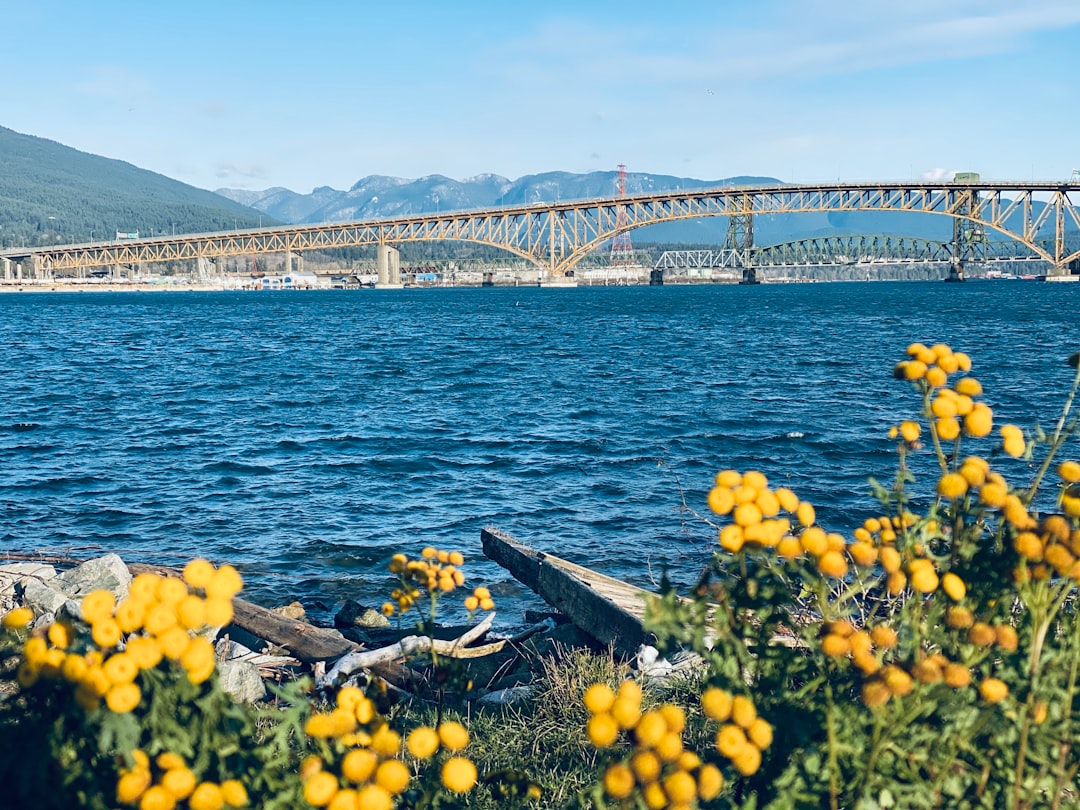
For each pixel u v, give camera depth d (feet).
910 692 6.17
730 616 6.93
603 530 41.37
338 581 35.29
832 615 7.27
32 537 41.57
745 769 5.28
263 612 25.25
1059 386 88.48
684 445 62.69
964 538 7.41
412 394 93.71
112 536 41.83
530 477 53.36
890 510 8.30
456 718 15.51
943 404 7.20
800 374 106.11
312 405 86.02
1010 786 6.47
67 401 89.04
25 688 5.93
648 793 4.96
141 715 5.80
